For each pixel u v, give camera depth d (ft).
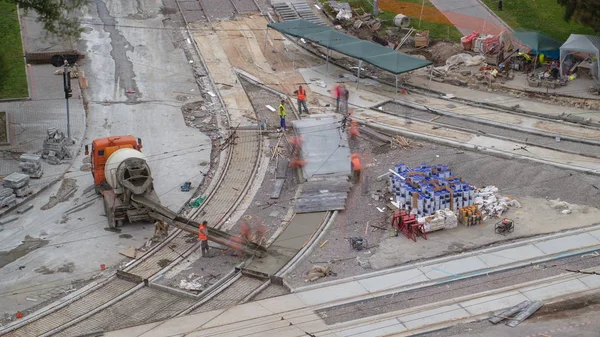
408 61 202.59
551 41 212.84
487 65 218.59
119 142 157.17
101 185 159.43
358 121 191.83
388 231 149.18
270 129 191.72
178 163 176.76
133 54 231.09
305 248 144.46
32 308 130.93
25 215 157.28
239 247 143.23
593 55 204.64
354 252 143.13
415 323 123.65
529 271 136.26
